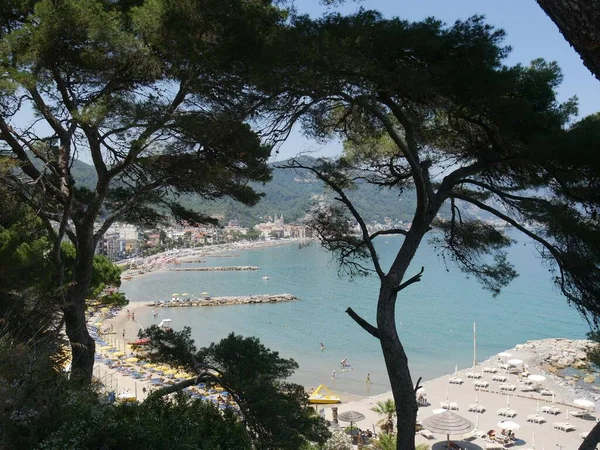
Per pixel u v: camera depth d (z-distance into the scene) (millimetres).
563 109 7336
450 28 6910
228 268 142750
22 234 10945
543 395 36375
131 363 41375
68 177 8414
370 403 34469
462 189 8727
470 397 36062
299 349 53969
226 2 6684
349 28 6668
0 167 7316
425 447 22078
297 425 7508
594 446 5812
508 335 60906
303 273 130375
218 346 9156
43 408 5941
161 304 84062
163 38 7348
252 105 7016
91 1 8086
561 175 6590
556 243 6547
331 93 6445
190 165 8844
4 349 5973
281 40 6254
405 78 6355
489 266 8906
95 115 7535
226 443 6934
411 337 59438
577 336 60156
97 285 25859
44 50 7770
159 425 6625
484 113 7078
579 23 2404
